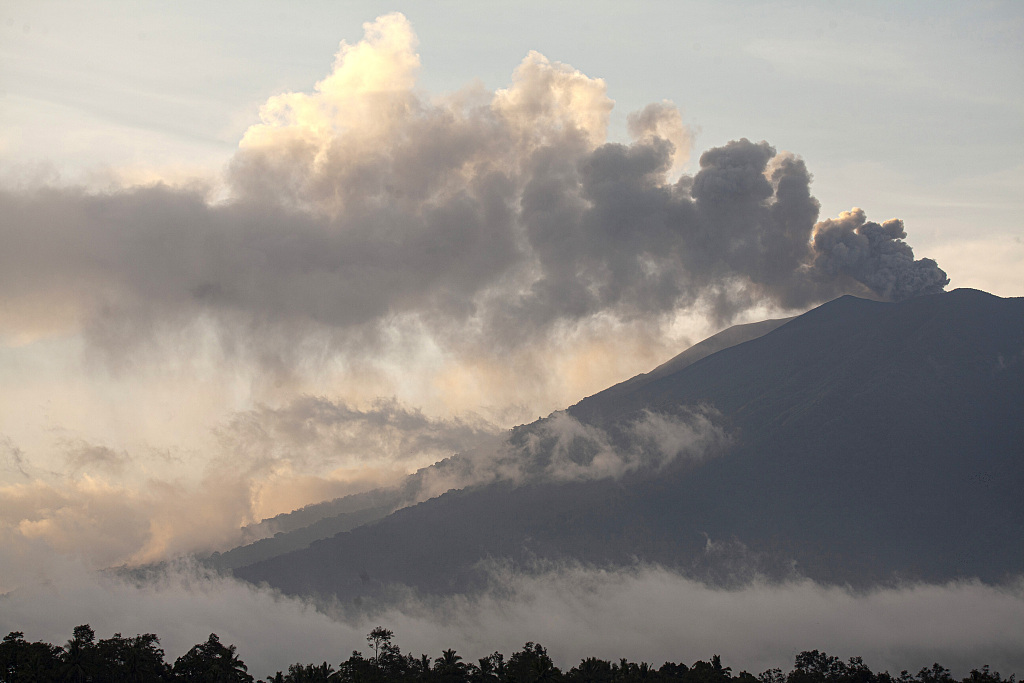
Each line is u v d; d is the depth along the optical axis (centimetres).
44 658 19112
